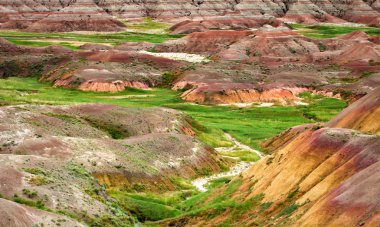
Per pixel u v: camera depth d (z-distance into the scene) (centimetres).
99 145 6719
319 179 4778
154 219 5334
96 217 4309
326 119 10400
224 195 5541
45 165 5047
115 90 13275
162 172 6719
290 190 4888
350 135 5091
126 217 4772
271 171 5397
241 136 9194
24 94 11438
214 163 7531
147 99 12538
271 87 12850
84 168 5781
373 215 3462
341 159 4816
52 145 6288
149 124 8494
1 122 6838
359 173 4081
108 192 5688
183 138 7788
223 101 12331
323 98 12812
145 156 6925
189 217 5112
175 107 11588
